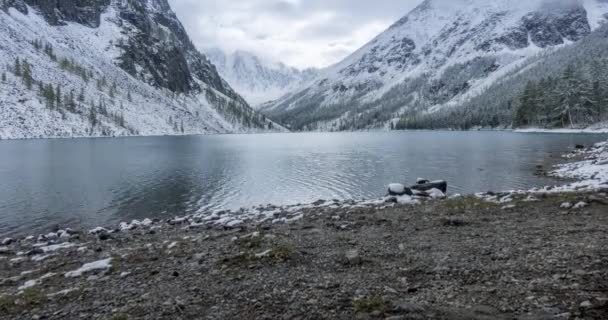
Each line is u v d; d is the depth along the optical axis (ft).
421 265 34.83
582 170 126.41
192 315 27.48
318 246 43.80
